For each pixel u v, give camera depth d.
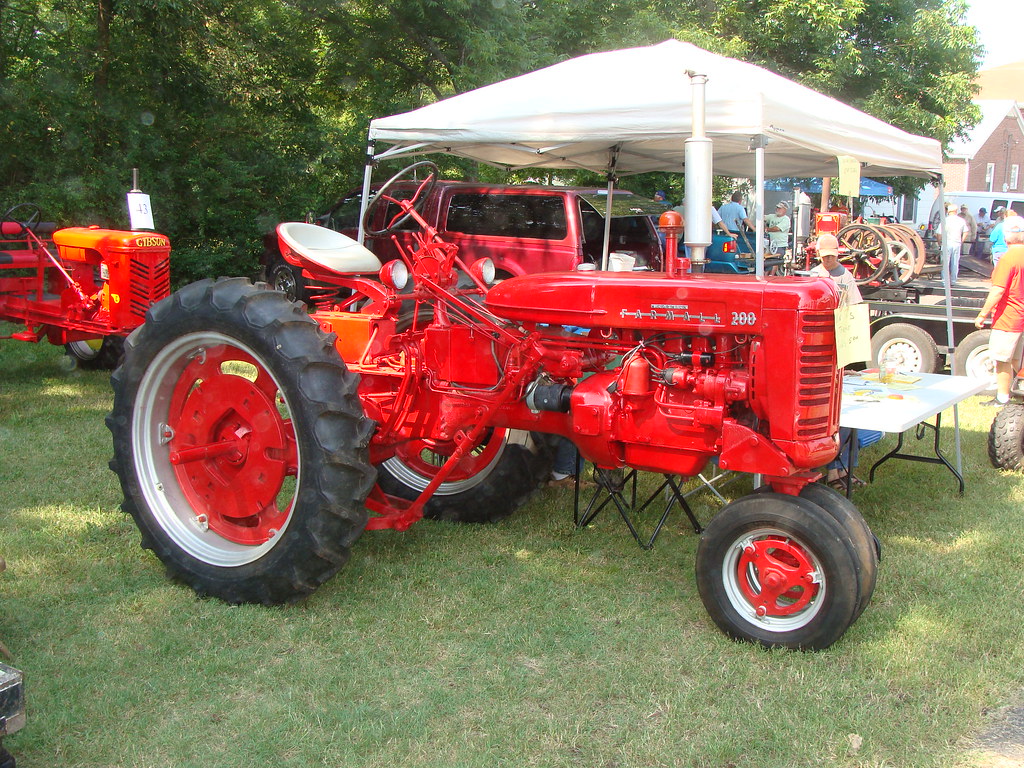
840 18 16.22
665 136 4.67
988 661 3.25
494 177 15.09
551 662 3.20
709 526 3.36
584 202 8.56
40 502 4.70
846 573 3.10
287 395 3.41
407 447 4.45
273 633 3.37
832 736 2.75
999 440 5.86
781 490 3.32
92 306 7.22
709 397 3.31
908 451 6.27
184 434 3.82
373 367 3.92
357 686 3.00
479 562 4.12
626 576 3.99
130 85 11.62
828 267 6.56
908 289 8.42
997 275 7.17
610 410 3.50
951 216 16.77
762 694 2.99
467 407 3.87
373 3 12.54
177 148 12.02
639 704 2.93
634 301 3.38
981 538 4.59
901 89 17.72
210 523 3.78
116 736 2.69
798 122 4.63
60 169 10.75
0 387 7.38
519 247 8.63
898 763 2.64
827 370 3.22
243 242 12.51
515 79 5.34
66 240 7.21
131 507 3.78
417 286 3.93
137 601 3.59
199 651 3.20
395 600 3.67
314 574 3.45
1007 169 37.72
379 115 13.18
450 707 2.88
